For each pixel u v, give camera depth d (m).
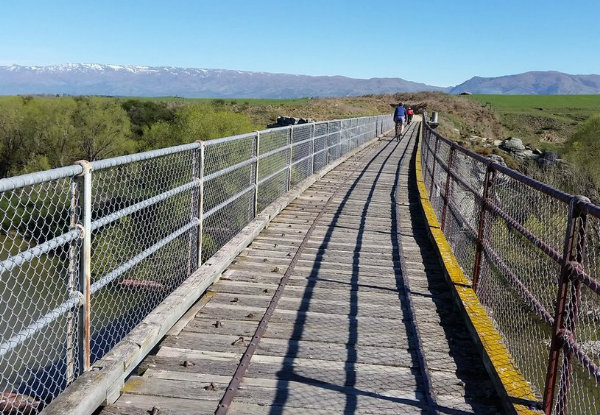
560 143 68.88
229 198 7.59
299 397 4.04
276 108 65.00
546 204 4.29
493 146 48.41
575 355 3.24
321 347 4.95
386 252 8.41
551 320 3.67
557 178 30.22
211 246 7.05
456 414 3.89
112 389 3.82
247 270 7.08
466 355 4.87
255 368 4.47
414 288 6.70
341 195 13.45
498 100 113.19
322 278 6.96
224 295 6.15
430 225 9.46
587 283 3.08
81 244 3.67
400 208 12.14
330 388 4.20
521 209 4.86
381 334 5.29
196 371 4.35
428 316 5.80
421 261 7.93
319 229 9.71
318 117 56.91
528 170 31.70
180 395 3.97
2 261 2.80
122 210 4.25
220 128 40.12
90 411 3.50
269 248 8.23
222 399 3.89
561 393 3.44
